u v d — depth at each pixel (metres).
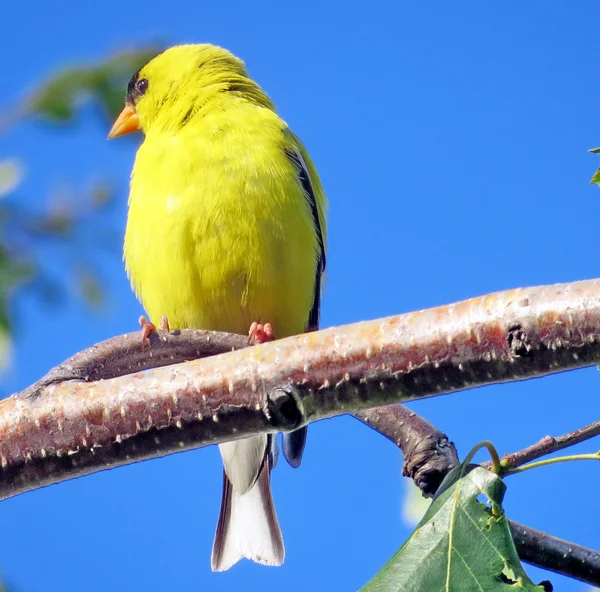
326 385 4.88
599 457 4.84
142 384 5.11
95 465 5.18
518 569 4.44
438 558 4.52
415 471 6.65
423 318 4.80
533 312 4.55
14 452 5.16
